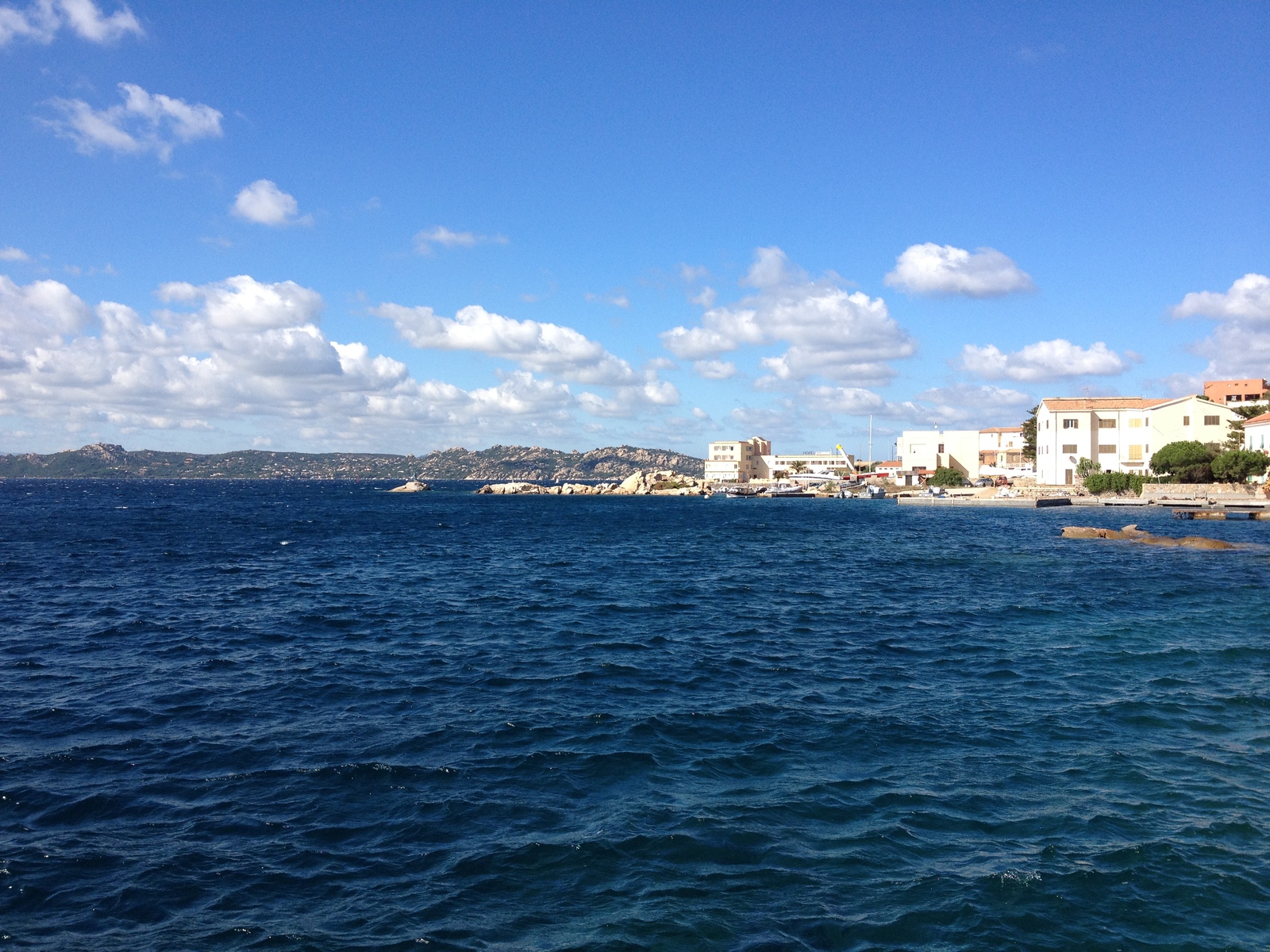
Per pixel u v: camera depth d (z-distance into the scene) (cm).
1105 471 13400
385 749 1623
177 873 1130
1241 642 2631
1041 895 1079
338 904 1055
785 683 2145
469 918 1025
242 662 2373
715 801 1370
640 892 1084
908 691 2066
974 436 18812
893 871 1141
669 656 2461
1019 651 2520
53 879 1112
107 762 1547
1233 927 1015
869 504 15812
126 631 2827
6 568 4631
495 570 4653
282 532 7694
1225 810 1339
